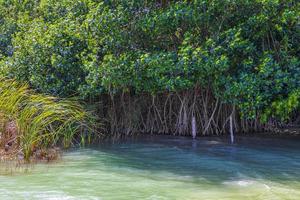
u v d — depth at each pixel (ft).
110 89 41.96
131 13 40.63
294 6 38.70
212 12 38.60
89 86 41.42
